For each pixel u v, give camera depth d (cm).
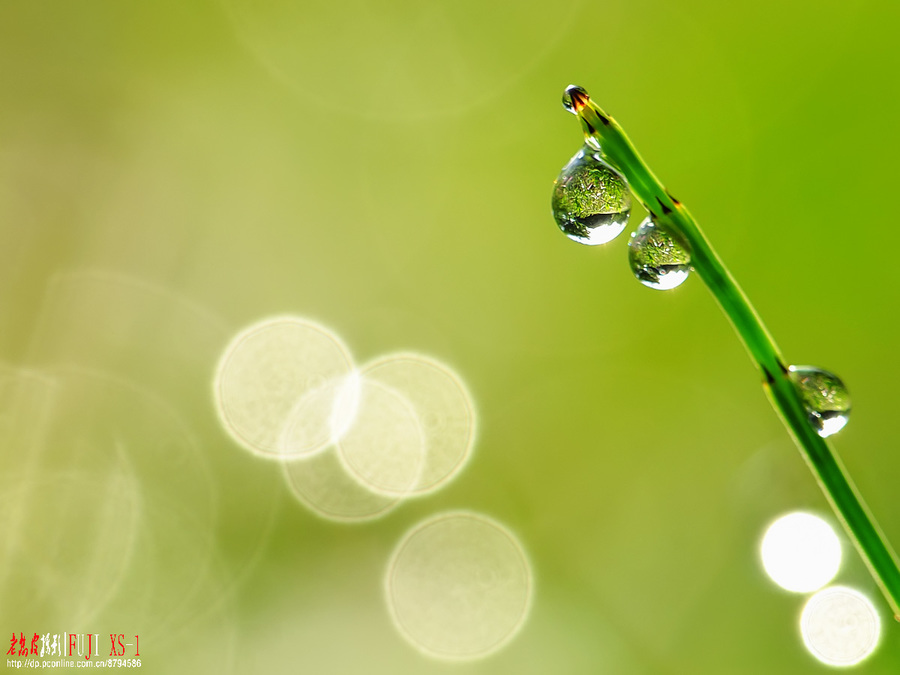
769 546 21
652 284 13
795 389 12
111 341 24
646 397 26
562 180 13
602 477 25
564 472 25
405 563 23
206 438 25
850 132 26
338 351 27
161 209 27
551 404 27
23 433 23
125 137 27
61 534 22
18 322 24
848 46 26
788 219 26
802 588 20
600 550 23
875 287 25
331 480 25
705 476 24
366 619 22
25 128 25
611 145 12
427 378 27
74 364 24
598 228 13
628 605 22
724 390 26
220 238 27
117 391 24
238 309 27
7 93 26
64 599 21
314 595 22
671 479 25
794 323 26
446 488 25
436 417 26
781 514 23
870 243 25
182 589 22
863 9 26
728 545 23
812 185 26
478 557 23
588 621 22
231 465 24
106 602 21
